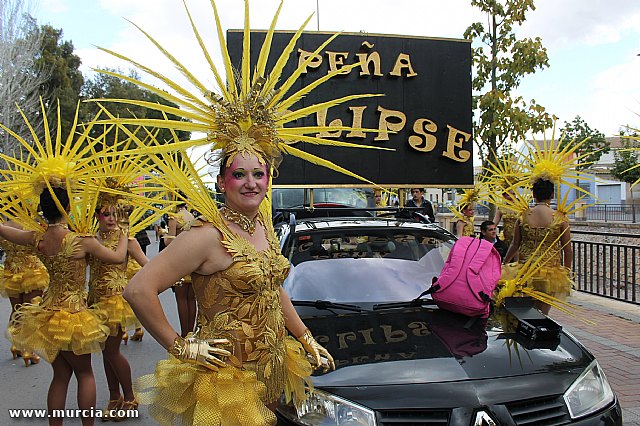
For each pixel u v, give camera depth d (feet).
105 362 15.57
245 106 8.36
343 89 17.75
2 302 32.45
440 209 64.49
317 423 8.93
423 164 18.54
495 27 34.47
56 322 12.35
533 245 18.40
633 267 26.78
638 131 16.26
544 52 33.40
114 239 15.49
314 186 17.66
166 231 26.99
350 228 15.12
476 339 10.98
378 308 12.71
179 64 8.33
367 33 17.94
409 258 14.47
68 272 12.82
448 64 18.71
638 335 21.22
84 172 13.38
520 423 9.09
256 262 8.00
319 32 17.52
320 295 13.08
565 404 9.48
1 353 21.89
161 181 10.14
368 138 17.99
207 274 7.95
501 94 33.42
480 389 9.29
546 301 14.08
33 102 75.05
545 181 18.45
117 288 15.24
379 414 8.86
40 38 77.51
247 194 8.25
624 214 106.42
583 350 10.96
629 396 15.14
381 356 10.23
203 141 8.45
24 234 13.29
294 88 17.33
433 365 9.89
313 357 9.29
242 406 7.61
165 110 8.32
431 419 8.87
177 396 7.77
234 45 16.78
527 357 10.32
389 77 18.15
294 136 9.07
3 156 13.04
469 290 12.12
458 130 18.83
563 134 21.94
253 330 8.05
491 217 35.55
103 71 8.07
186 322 22.08
